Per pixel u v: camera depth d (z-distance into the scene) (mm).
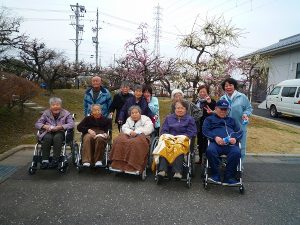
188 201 4320
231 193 4668
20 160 6086
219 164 4832
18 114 10344
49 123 5484
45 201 4168
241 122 5477
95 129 5641
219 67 11039
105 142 5367
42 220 3631
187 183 4805
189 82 11555
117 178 5176
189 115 5512
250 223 3680
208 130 5141
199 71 11023
